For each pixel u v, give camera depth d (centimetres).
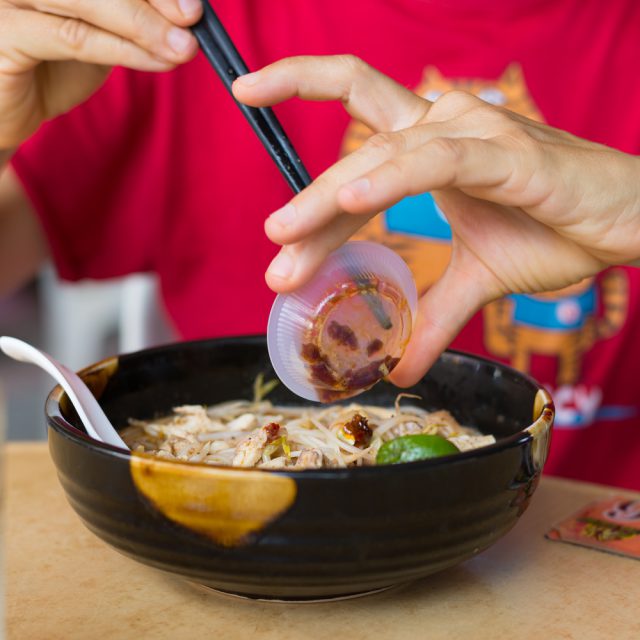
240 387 58
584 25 88
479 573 48
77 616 45
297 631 44
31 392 187
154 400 55
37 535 52
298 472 39
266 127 48
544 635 43
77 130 88
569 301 87
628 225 49
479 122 47
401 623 44
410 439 46
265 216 92
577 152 48
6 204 89
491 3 87
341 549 40
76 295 127
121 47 54
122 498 41
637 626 44
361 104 52
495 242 52
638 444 93
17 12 56
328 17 89
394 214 85
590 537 52
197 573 41
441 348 53
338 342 47
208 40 50
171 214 93
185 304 96
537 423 44
